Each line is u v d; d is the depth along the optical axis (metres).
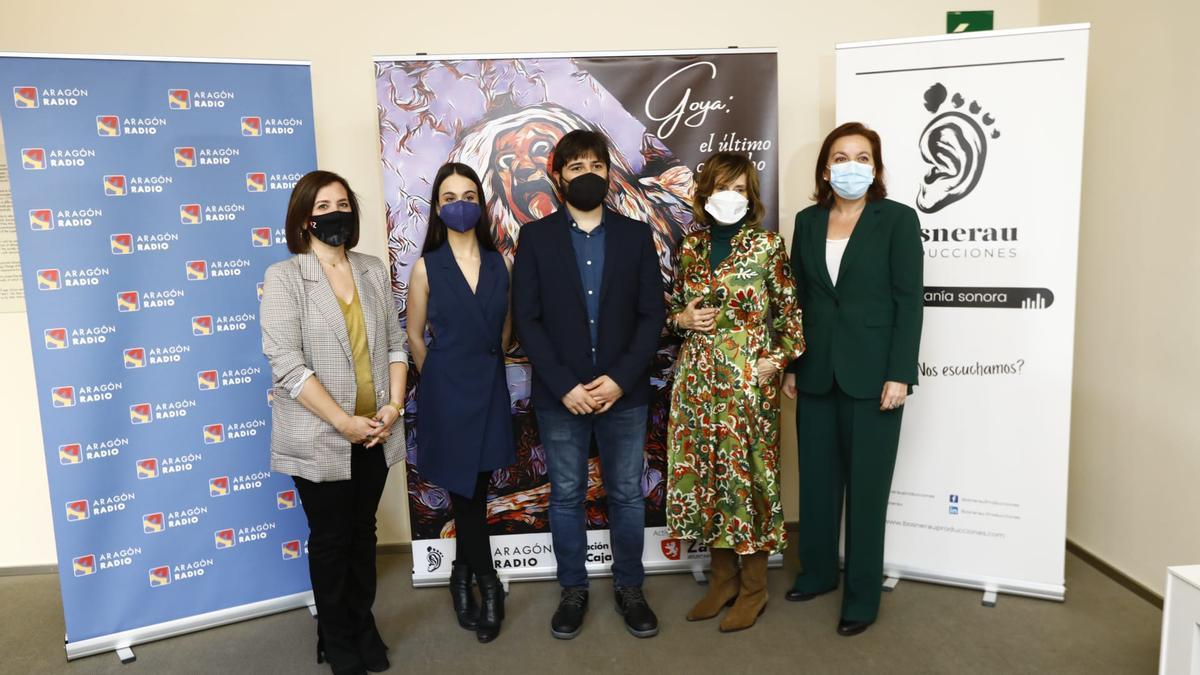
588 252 2.46
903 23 3.21
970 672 2.27
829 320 2.51
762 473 2.47
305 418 2.14
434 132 2.80
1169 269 2.55
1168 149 2.54
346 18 3.08
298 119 2.66
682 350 2.58
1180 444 2.53
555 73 2.81
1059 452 2.64
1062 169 2.54
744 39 3.18
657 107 2.84
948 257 2.69
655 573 3.01
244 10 3.04
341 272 2.26
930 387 2.76
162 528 2.62
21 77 2.36
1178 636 1.83
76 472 2.51
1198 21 2.39
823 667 2.33
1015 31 2.54
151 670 2.45
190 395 2.62
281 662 2.47
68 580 2.53
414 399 2.86
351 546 2.32
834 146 2.46
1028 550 2.71
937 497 2.80
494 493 2.96
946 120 2.63
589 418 2.53
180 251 2.56
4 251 3.02
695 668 2.34
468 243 2.50
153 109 2.49
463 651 2.48
